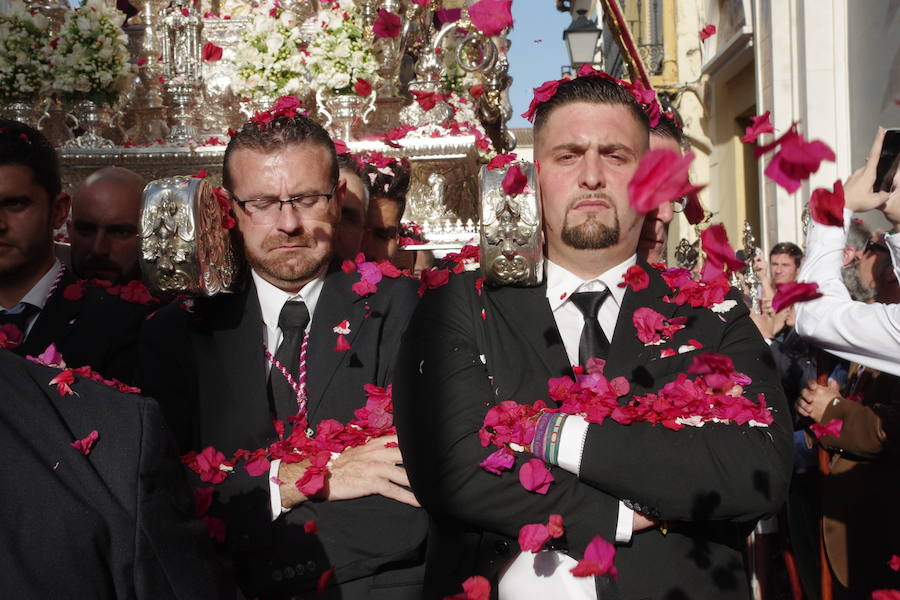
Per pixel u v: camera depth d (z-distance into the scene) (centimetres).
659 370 207
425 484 202
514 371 210
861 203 309
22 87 482
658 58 1427
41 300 293
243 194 245
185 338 249
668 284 222
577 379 204
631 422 193
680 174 104
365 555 231
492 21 226
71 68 477
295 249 246
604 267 217
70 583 139
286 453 235
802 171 109
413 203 482
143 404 156
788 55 920
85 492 145
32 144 287
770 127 143
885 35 767
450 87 532
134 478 148
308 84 488
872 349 286
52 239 298
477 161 487
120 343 293
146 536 146
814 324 301
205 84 516
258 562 231
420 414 206
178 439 243
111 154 477
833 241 310
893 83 753
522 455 196
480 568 202
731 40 1120
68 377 155
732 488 188
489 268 211
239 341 246
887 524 321
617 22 1220
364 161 377
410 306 261
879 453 318
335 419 246
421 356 213
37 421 148
